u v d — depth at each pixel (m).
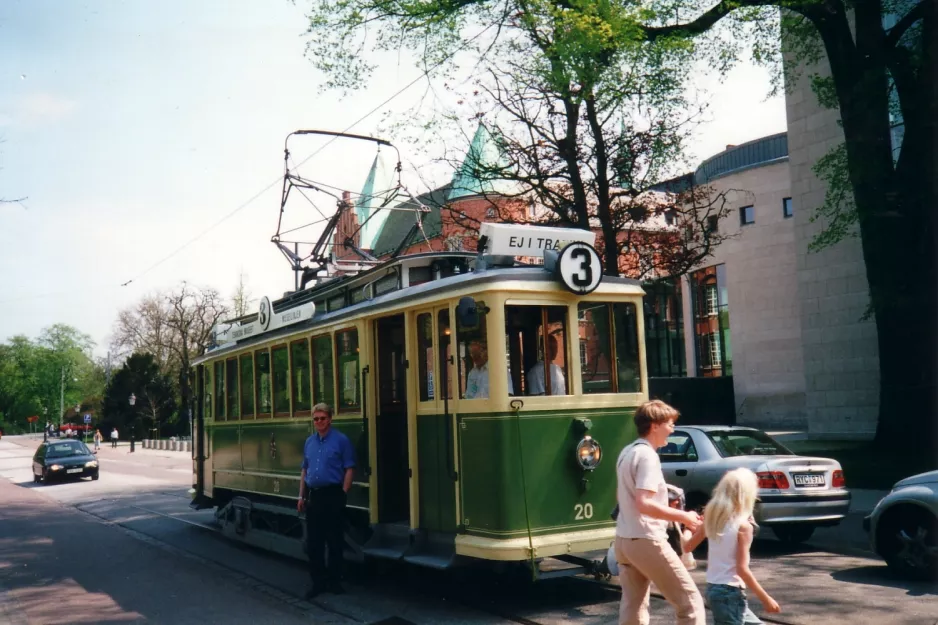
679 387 37.62
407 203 17.72
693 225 22.06
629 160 20.06
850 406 25.67
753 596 8.05
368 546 8.88
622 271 21.45
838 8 17.27
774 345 37.19
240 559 11.78
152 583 10.24
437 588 8.92
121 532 15.50
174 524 16.09
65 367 117.94
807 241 26.78
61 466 29.69
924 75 16.78
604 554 8.95
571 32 14.82
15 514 19.77
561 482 7.68
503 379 7.52
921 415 17.70
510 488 7.40
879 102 17.14
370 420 9.08
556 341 7.95
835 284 26.12
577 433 7.82
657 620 7.22
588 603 7.91
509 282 7.67
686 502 10.81
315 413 8.98
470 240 21.55
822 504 10.26
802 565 9.60
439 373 8.22
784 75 20.09
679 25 16.83
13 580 10.93
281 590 9.41
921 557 8.47
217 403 14.35
